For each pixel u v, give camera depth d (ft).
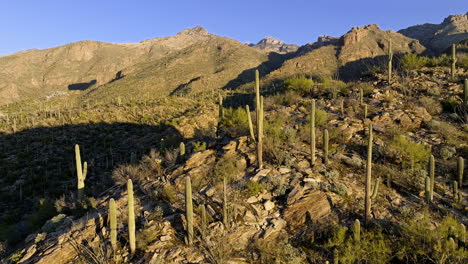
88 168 109.09
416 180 37.24
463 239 26.91
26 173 103.76
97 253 29.84
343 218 32.19
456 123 50.57
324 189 35.94
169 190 38.60
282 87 85.66
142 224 33.40
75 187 91.81
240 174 41.09
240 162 42.93
